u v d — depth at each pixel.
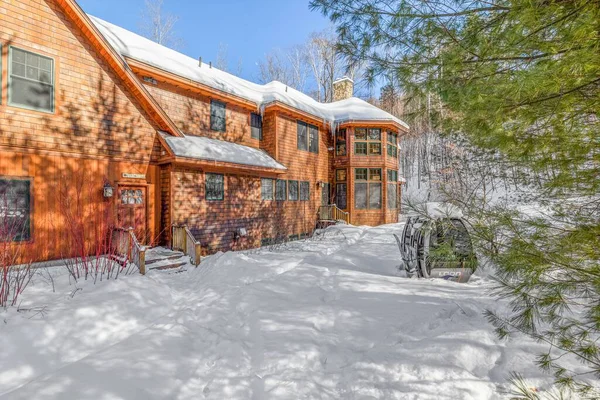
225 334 3.92
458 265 6.12
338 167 17.42
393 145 18.42
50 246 6.81
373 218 17.14
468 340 3.37
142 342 3.68
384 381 2.83
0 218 5.62
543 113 2.39
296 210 14.65
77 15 7.14
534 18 2.10
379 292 5.33
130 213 8.45
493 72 2.63
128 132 8.38
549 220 2.51
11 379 2.97
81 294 4.69
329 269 7.14
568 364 2.87
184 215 9.34
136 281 5.34
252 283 5.81
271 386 2.83
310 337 3.70
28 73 6.61
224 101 12.04
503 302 4.43
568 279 2.10
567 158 2.43
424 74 3.15
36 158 6.70
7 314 3.85
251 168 10.94
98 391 2.74
